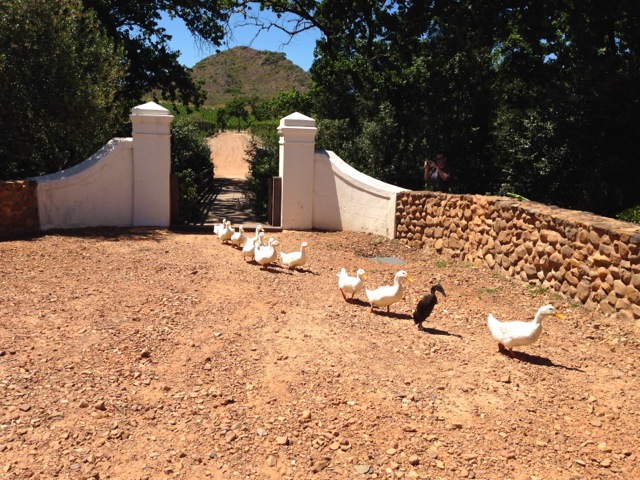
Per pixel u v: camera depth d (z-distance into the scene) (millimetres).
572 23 15875
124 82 19219
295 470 3865
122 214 12312
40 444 4008
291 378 5176
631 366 5805
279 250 10781
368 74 20125
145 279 8180
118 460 3904
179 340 5949
